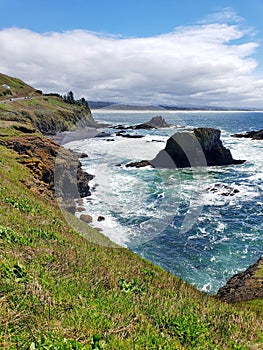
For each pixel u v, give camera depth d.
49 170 27.12
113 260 9.68
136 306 6.38
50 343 3.94
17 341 3.81
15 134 30.47
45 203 16.95
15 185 17.00
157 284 9.06
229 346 6.03
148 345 4.92
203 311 7.48
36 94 132.25
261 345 6.36
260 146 73.31
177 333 5.87
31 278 5.45
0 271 5.21
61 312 4.89
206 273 19.12
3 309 4.23
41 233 8.91
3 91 110.69
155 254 19.44
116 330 4.97
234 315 8.05
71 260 7.57
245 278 15.84
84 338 4.44
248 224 26.58
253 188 37.59
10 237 7.20
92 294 6.13
